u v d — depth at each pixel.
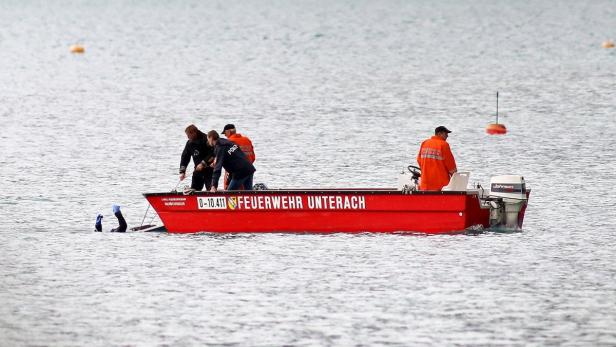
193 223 86.25
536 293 69.00
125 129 164.75
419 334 60.78
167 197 86.50
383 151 136.88
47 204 102.56
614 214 95.12
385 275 73.25
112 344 59.16
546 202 101.06
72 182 115.06
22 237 86.75
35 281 72.25
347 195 84.06
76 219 95.38
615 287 70.50
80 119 178.62
